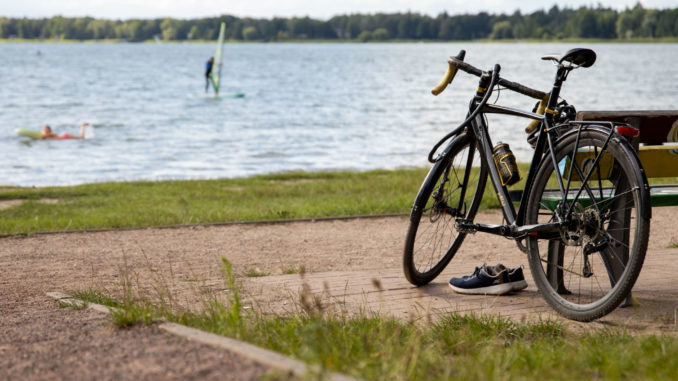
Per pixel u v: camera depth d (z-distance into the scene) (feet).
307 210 32.55
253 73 338.75
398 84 245.45
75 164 68.90
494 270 14.90
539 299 14.30
